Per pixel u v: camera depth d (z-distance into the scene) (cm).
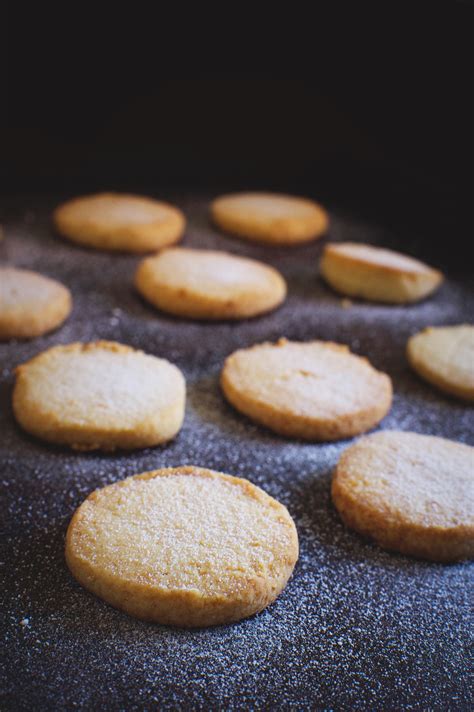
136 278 40
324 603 27
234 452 32
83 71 48
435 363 36
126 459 31
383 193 52
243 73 51
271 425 33
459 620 27
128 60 48
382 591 27
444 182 49
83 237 43
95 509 28
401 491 29
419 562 28
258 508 28
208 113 51
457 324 40
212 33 49
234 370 34
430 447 31
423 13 46
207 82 50
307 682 25
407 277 41
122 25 48
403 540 28
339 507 29
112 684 24
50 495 29
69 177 50
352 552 28
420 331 39
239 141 53
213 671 25
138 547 27
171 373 34
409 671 25
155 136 51
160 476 29
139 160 51
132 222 43
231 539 27
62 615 26
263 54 50
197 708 24
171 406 32
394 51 49
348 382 34
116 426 31
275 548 27
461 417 34
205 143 52
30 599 26
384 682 25
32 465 30
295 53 50
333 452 32
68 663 25
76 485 30
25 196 48
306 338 38
